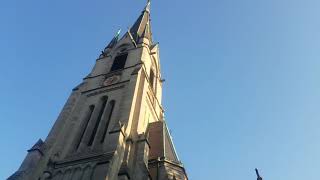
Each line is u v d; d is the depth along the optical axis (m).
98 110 48.47
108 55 64.31
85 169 36.22
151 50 66.81
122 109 44.19
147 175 35.50
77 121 46.50
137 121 42.59
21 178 36.41
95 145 41.22
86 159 37.69
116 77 54.22
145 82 52.03
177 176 41.06
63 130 44.72
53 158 39.31
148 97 53.81
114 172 33.72
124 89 50.00
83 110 48.88
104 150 36.38
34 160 39.25
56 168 38.06
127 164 36.06
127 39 66.69
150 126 50.06
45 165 39.56
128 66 56.72
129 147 38.00
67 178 36.03
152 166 41.34
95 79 56.03
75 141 43.41
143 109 46.56
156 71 66.31
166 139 47.88
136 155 37.72
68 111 48.31
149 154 43.62
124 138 38.53
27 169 37.81
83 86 54.47
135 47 63.75
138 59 58.44
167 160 42.22
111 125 42.59
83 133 45.12
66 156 40.41
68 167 37.50
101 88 52.56
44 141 42.81
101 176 32.22
